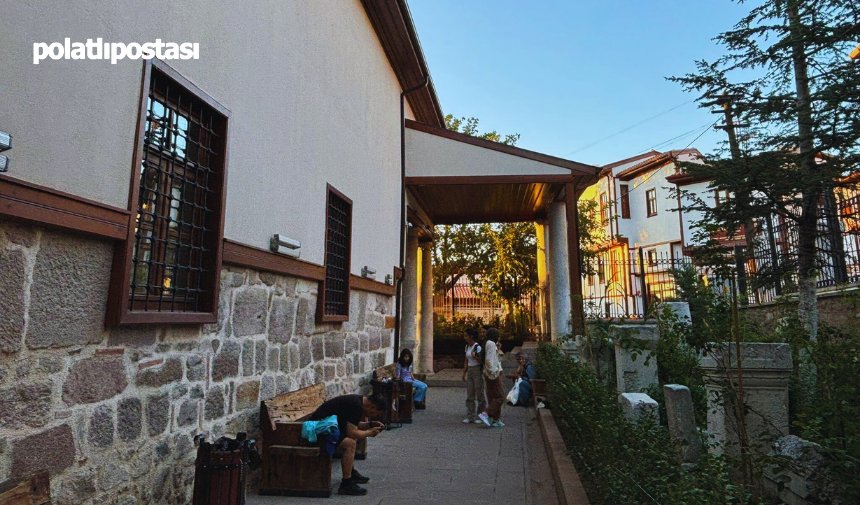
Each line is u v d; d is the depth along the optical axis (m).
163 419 3.59
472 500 4.65
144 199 3.55
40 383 2.67
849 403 3.16
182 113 3.94
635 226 25.28
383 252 9.53
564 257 12.55
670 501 2.43
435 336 17.34
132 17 3.32
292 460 4.73
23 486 2.30
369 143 8.78
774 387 3.92
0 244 2.47
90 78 2.99
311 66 6.30
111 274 3.15
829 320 7.20
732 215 6.66
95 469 3.00
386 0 8.65
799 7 6.20
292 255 5.52
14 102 2.52
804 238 6.66
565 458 4.98
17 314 2.54
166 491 3.61
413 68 10.89
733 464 2.98
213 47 4.22
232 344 4.49
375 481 5.23
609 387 6.01
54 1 2.76
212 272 4.10
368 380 8.38
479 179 11.19
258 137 4.93
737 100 6.83
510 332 17.52
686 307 6.40
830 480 2.76
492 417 8.09
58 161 2.75
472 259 19.12
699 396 5.41
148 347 3.47
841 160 5.88
